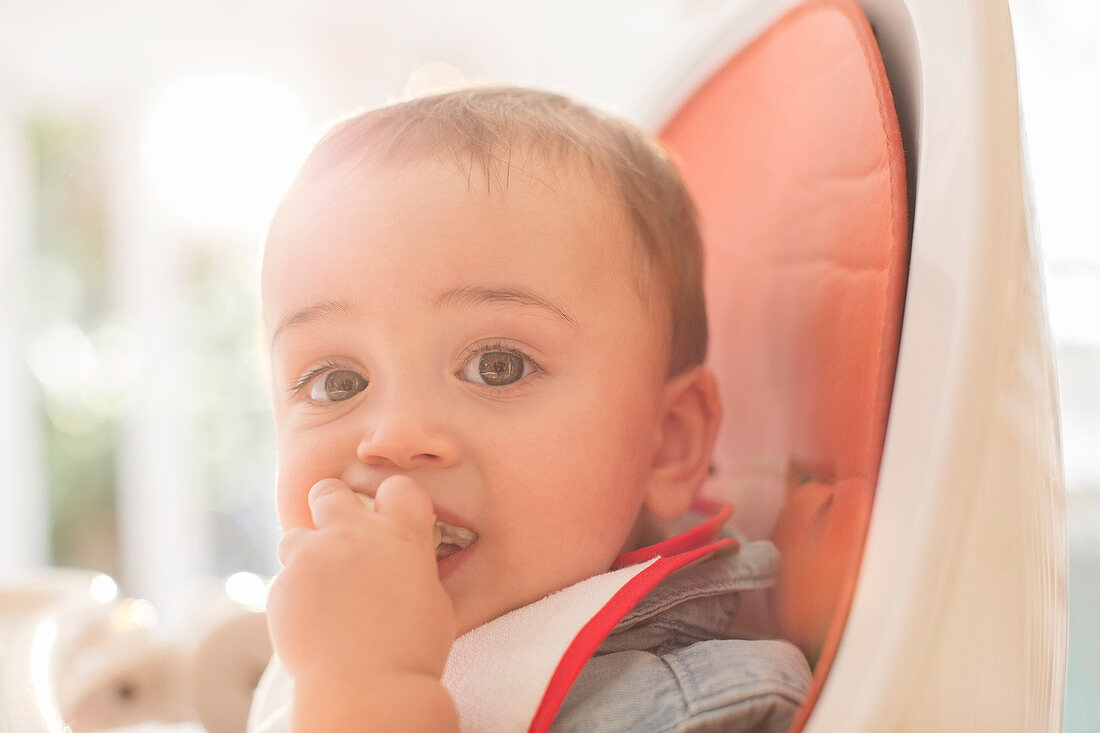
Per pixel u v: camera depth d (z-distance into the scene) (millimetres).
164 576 2297
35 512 2256
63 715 613
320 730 399
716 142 726
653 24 2078
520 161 552
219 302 2328
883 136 484
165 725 816
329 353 532
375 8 2184
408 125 573
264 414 2330
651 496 611
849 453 505
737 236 693
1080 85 1270
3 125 2213
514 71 2158
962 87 408
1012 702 364
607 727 450
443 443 491
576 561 520
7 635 714
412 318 511
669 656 480
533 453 508
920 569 354
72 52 2180
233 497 2336
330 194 547
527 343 524
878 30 525
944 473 359
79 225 2295
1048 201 1251
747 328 674
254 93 2260
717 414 641
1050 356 410
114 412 2314
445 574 500
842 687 363
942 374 376
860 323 504
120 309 2307
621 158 604
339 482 493
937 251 400
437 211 523
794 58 613
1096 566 1175
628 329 562
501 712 455
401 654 416
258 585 910
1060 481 419
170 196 2301
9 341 2229
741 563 558
